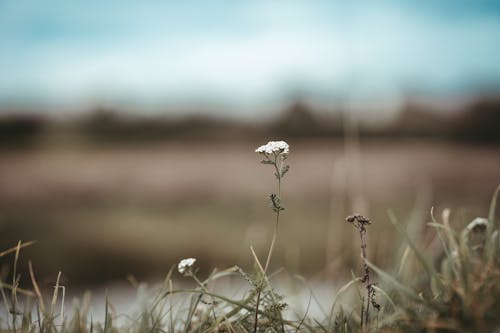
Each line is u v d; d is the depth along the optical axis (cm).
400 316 180
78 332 208
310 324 213
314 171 1859
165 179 1961
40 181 1983
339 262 329
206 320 208
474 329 162
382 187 1366
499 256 197
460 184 1243
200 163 2355
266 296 205
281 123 3331
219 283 270
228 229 1138
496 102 2386
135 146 3278
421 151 2159
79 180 2011
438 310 172
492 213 201
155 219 1369
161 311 211
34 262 891
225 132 3497
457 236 202
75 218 1424
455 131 2338
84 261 890
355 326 206
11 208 1563
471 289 174
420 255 193
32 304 224
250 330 204
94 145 3158
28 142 2997
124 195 1777
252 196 1540
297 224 1110
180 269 206
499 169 1495
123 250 1016
